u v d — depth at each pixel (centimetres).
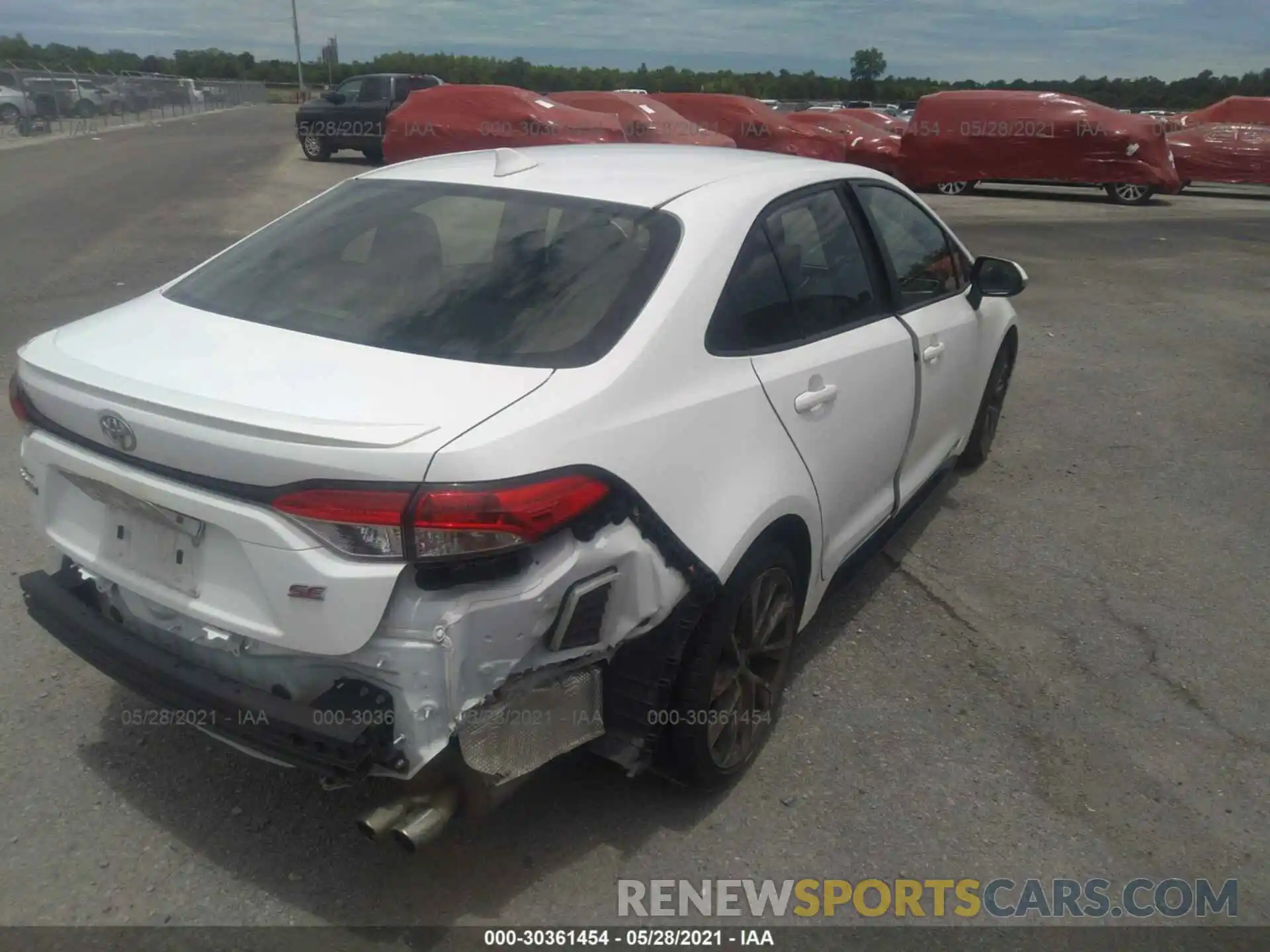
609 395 253
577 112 2002
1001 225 1691
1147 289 1130
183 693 252
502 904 271
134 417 243
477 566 228
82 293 892
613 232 300
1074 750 344
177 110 4844
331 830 294
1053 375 778
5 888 268
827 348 341
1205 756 344
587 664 259
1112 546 496
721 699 303
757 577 303
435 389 244
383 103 2273
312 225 339
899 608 432
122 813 296
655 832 299
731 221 312
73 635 278
